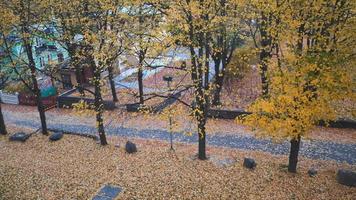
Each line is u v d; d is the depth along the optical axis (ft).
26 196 70.33
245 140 94.63
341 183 68.03
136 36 88.53
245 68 123.75
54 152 89.66
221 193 67.56
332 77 57.16
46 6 87.25
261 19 81.20
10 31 92.32
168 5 71.67
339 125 96.17
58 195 70.08
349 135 92.63
